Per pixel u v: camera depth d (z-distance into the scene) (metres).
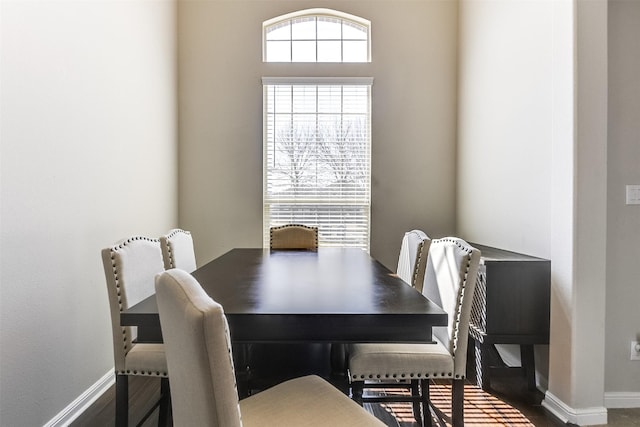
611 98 2.02
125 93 2.50
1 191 1.46
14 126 1.53
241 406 1.08
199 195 3.55
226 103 3.53
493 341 2.12
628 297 2.03
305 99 3.56
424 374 1.43
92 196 2.10
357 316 1.15
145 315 1.17
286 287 1.51
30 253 1.62
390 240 3.57
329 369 2.19
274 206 3.60
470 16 3.22
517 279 2.12
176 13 3.47
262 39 3.53
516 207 2.48
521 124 2.42
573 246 1.86
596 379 1.86
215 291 1.44
